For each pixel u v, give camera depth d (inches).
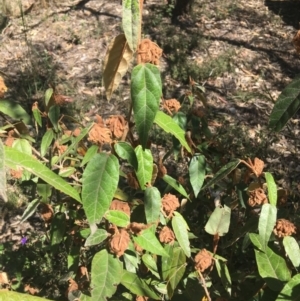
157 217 20.5
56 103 25.6
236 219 28.9
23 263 38.4
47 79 83.3
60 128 26.7
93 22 105.5
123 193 22.9
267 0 116.3
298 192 56.8
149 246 19.5
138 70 14.8
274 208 18.5
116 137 17.7
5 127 23.5
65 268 37.9
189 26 102.9
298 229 20.1
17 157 13.4
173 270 21.9
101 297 18.9
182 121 26.4
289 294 17.3
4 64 89.8
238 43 95.6
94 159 16.6
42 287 37.1
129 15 12.5
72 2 115.6
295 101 14.9
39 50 94.5
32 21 106.3
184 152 27.1
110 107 75.6
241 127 68.6
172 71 83.4
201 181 25.0
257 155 61.4
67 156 25.7
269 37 97.7
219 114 72.2
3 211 53.4
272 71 85.7
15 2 108.7
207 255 21.5
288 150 63.9
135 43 12.6
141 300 22.8
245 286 24.9
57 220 24.5
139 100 14.9
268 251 20.2
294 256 19.5
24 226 51.9
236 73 84.2
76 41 97.3
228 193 27.4
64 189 13.6
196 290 23.1
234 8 111.0
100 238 19.2
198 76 82.4
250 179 24.7
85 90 80.4
